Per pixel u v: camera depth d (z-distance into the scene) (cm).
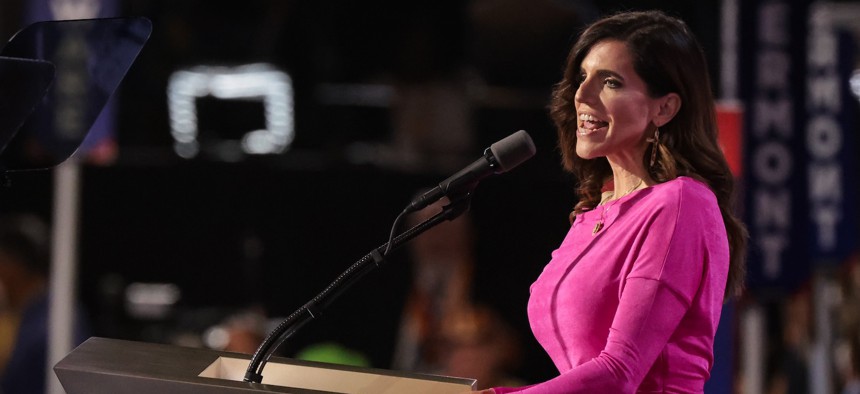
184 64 2233
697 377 785
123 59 779
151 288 1984
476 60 2177
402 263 1941
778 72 1650
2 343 1850
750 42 1652
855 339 2256
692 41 815
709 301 777
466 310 1770
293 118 2178
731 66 1655
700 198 782
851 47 2086
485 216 1961
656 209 776
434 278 1792
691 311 775
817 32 2081
